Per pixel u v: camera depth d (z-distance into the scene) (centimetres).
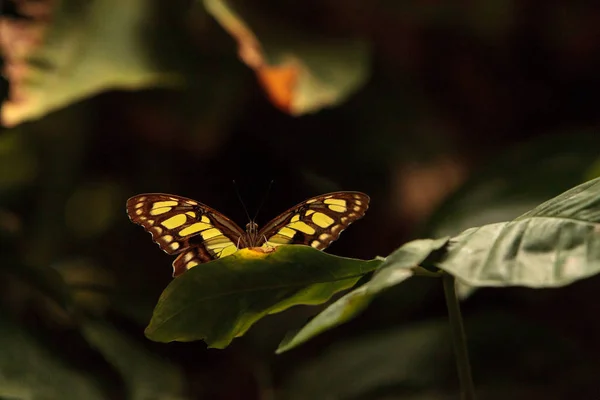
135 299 133
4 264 129
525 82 160
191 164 148
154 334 111
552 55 158
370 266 111
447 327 132
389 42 148
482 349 130
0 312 127
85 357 128
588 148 131
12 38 129
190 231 113
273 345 137
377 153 150
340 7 137
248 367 137
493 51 156
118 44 131
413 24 146
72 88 128
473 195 131
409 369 129
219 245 114
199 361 138
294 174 149
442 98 159
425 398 128
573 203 108
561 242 107
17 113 127
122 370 126
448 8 144
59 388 123
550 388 128
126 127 143
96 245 151
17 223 142
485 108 161
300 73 131
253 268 111
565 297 147
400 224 151
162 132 143
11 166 143
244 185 149
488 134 163
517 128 164
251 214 148
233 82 137
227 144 146
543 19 152
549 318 148
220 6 130
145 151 147
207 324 112
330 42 135
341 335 140
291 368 137
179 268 113
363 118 150
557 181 130
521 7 149
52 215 146
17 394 121
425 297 139
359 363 131
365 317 139
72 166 145
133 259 150
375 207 150
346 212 114
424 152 153
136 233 151
